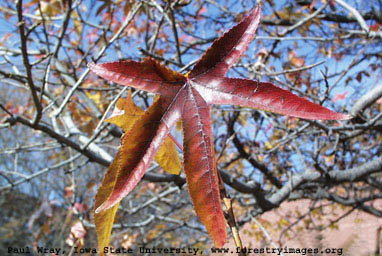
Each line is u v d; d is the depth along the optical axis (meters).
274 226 6.22
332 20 4.24
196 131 0.60
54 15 3.19
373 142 4.56
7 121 2.01
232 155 5.22
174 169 0.83
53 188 11.60
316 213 5.40
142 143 0.59
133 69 0.63
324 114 0.53
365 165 3.08
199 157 0.58
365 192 5.27
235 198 4.84
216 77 0.62
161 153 0.82
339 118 0.52
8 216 11.38
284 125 3.94
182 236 6.28
